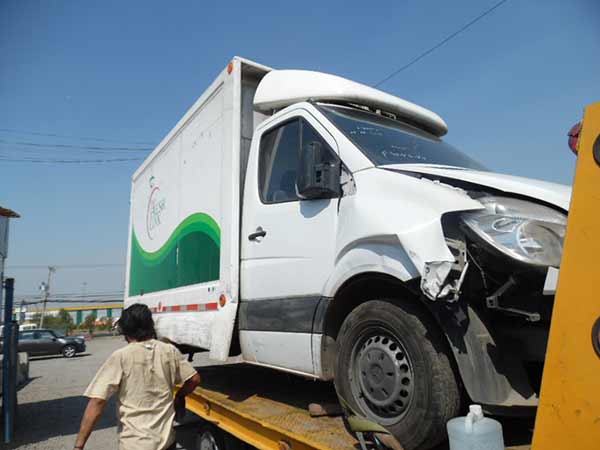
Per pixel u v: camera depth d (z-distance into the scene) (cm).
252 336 396
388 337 276
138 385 321
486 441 201
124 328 341
